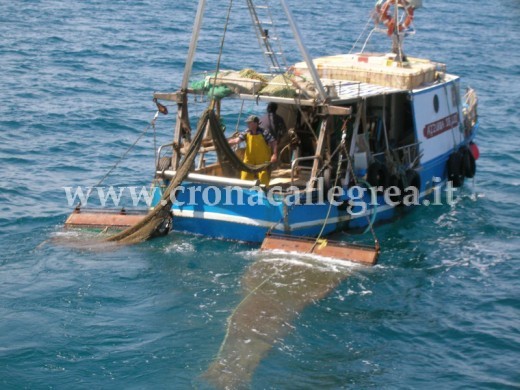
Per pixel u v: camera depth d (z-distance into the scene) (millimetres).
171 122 36688
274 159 23719
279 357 16953
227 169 23266
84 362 16547
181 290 19672
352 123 24453
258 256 21562
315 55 54188
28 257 21344
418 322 18844
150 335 17578
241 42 57000
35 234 23078
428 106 26953
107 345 17156
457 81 29422
